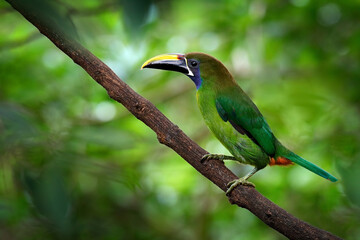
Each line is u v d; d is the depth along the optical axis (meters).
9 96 10.45
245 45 12.01
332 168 9.86
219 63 8.18
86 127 8.84
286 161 8.02
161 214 12.17
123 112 11.73
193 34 12.12
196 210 12.20
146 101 6.17
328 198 10.02
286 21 11.52
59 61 11.41
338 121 10.65
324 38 11.62
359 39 11.09
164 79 12.98
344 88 11.22
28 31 10.92
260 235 11.19
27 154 7.37
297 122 11.20
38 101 10.05
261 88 11.30
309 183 10.19
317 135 10.56
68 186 7.12
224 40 12.11
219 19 11.57
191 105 13.93
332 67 11.51
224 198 11.91
